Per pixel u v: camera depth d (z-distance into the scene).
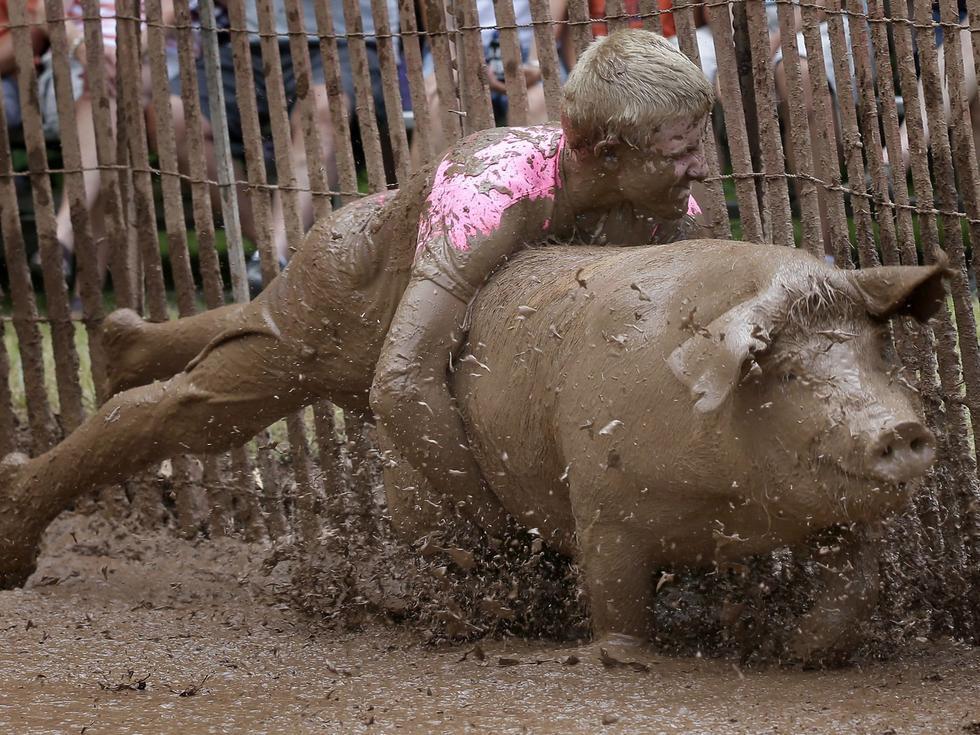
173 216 20.92
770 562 14.57
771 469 12.74
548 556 16.05
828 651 13.77
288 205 20.52
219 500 21.30
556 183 15.43
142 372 19.11
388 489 16.81
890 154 17.45
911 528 15.72
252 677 14.44
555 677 13.62
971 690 13.09
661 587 13.94
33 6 29.14
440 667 14.45
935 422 16.97
